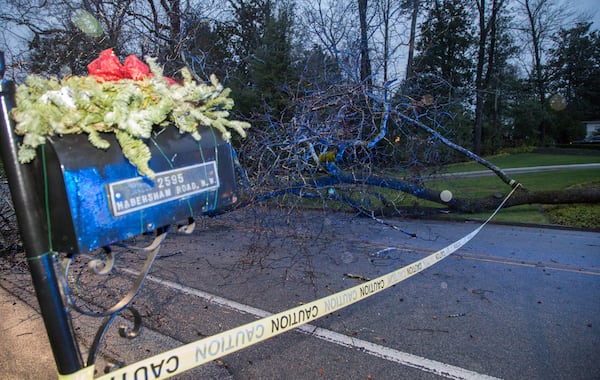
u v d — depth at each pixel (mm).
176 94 1658
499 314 3824
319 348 3250
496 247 6395
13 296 4750
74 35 8438
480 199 9078
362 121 6637
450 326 3592
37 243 1289
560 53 43031
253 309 4156
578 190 8625
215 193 1885
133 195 1474
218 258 6328
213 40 16828
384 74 9719
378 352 3154
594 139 41031
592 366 2875
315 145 7629
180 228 1798
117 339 3506
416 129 9477
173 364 1625
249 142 6852
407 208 9469
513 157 26578
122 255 6582
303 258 6051
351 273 5250
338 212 8906
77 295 4695
